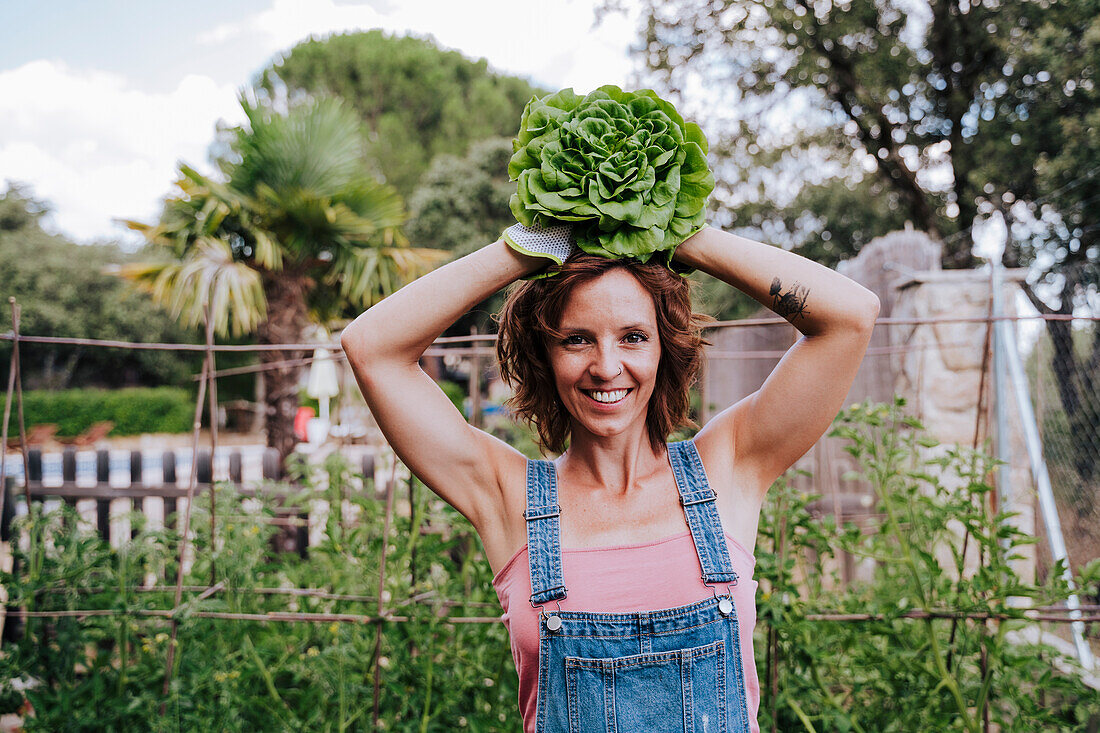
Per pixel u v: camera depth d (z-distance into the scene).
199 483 5.04
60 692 2.57
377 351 1.17
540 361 1.29
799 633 2.21
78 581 2.72
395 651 2.50
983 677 2.25
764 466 1.27
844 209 13.08
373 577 2.64
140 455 5.07
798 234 13.72
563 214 1.13
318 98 6.72
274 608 2.98
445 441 1.23
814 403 1.18
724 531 1.20
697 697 1.12
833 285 1.15
